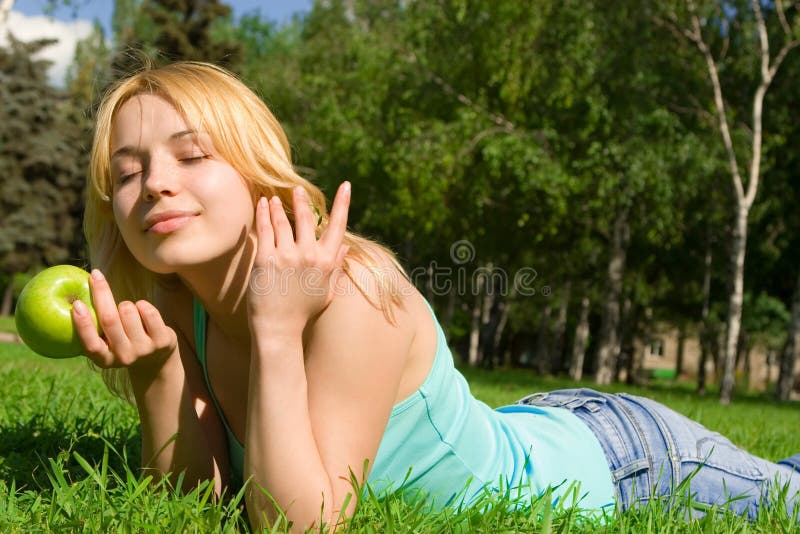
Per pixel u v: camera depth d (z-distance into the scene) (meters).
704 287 42.78
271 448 3.04
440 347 3.61
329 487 3.11
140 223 3.26
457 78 33.50
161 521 3.10
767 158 34.50
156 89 3.29
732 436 9.07
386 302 3.29
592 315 69.94
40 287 3.29
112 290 3.92
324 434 3.20
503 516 3.38
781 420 15.50
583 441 3.99
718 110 29.27
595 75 31.48
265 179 3.37
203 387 3.86
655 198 30.55
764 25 29.89
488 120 32.91
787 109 33.09
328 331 3.23
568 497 3.75
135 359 3.35
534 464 3.77
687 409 14.46
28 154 67.00
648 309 56.00
